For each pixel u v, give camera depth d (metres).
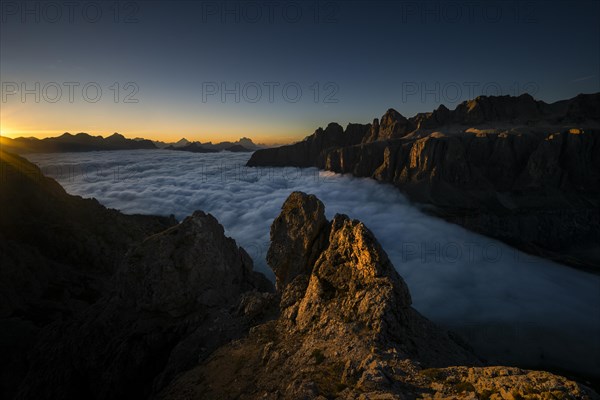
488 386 20.52
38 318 76.38
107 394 44.03
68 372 47.44
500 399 19.08
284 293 45.00
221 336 44.56
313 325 35.50
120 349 46.84
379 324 30.52
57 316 78.69
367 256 37.28
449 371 23.44
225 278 59.91
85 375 47.22
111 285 61.44
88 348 48.72
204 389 32.66
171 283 52.91
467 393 20.28
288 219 52.28
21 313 76.44
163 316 51.94
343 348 29.05
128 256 55.62
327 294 38.28
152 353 47.06
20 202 120.31
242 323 46.69
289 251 50.75
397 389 21.89
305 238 50.34
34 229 111.62
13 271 84.38
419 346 31.20
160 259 54.38
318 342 31.72
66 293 90.19
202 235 58.88
